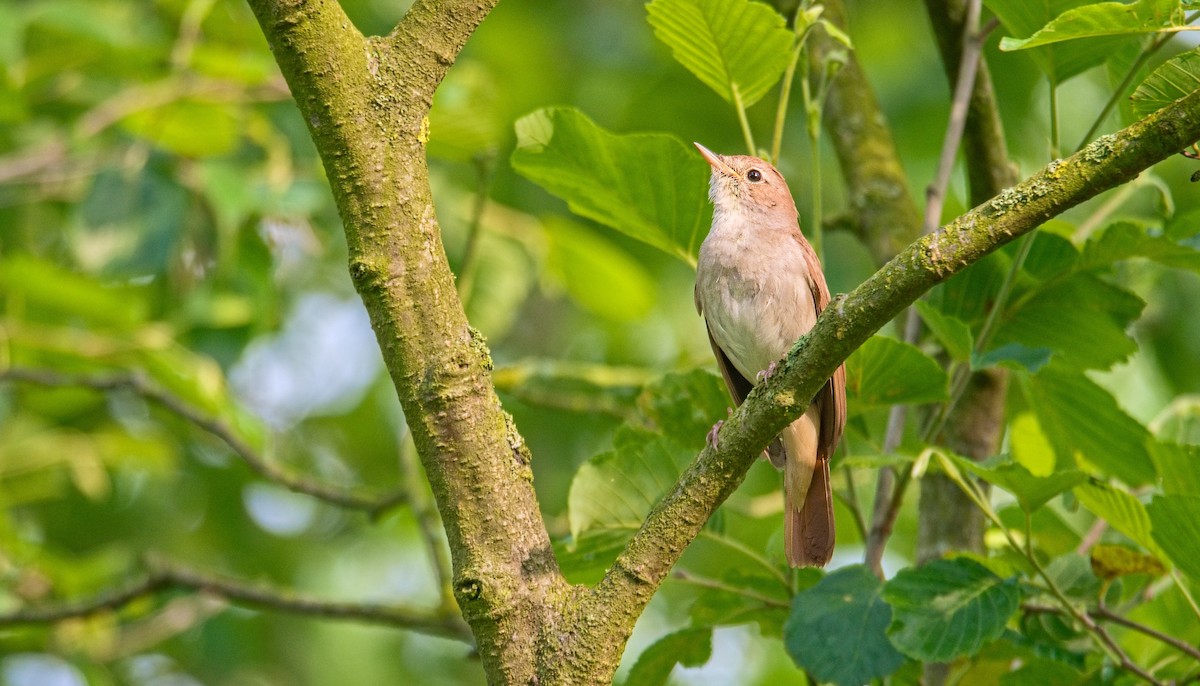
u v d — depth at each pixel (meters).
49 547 13.63
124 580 13.46
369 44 4.63
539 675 4.54
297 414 17.14
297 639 15.56
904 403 6.80
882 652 6.23
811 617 6.41
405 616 9.61
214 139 11.10
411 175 4.61
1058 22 5.12
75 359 11.58
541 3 16.73
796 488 7.30
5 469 12.14
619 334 15.83
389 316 4.59
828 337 4.57
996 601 6.20
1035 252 7.26
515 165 7.10
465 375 4.64
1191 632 7.62
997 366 6.49
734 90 6.80
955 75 7.98
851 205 8.87
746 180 8.66
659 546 4.68
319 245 11.85
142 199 10.73
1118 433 7.67
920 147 15.34
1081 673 6.82
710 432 6.73
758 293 8.38
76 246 10.54
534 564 4.66
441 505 4.68
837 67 6.93
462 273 9.00
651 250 15.68
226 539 16.30
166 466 12.92
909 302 4.46
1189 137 4.08
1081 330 7.43
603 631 4.56
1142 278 8.32
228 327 11.55
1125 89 7.00
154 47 11.33
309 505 16.91
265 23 4.49
